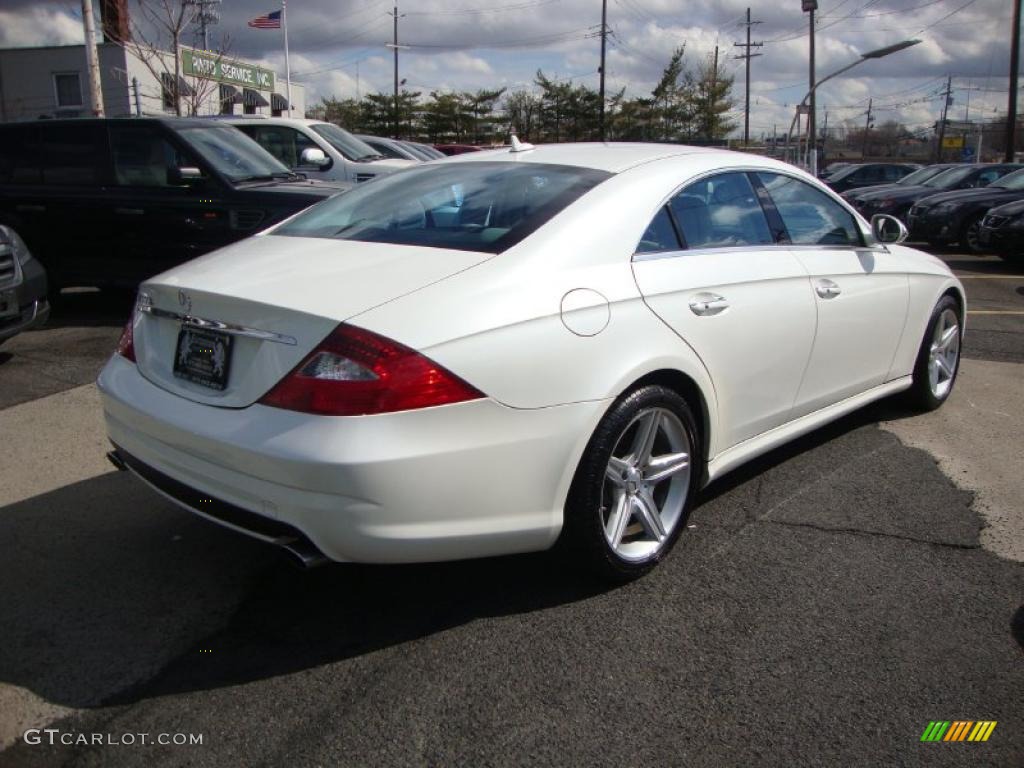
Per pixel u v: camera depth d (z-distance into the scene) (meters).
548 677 2.67
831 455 4.57
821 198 4.37
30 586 3.21
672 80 54.69
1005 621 2.99
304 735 2.41
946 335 5.34
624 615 3.02
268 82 30.80
